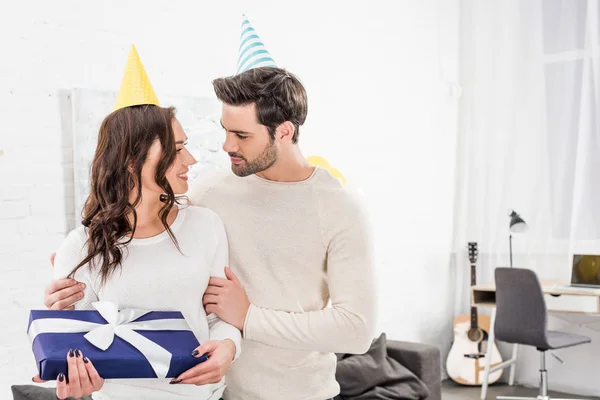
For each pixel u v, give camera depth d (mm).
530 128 5066
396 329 4891
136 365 1387
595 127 4785
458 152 5363
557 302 4613
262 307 1714
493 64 5219
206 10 3734
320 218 1720
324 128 4371
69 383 1333
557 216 4980
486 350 5168
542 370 4391
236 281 1629
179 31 3613
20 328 3053
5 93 3000
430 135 5168
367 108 4664
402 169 4938
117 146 1481
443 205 5289
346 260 1701
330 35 4422
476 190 5285
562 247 4973
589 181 4805
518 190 5125
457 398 4812
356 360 3779
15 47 3029
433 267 5207
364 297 1679
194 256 1571
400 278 4922
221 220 1701
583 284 4637
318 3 4348
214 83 1673
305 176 1746
